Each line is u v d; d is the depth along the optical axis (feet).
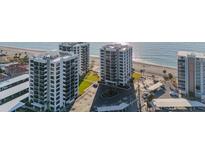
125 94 122.72
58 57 113.29
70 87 114.01
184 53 121.90
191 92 116.88
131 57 139.64
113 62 132.57
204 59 112.06
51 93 108.58
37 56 112.98
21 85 127.95
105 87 132.67
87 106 111.04
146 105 109.19
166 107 104.47
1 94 116.67
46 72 107.96
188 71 116.26
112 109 106.01
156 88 124.26
